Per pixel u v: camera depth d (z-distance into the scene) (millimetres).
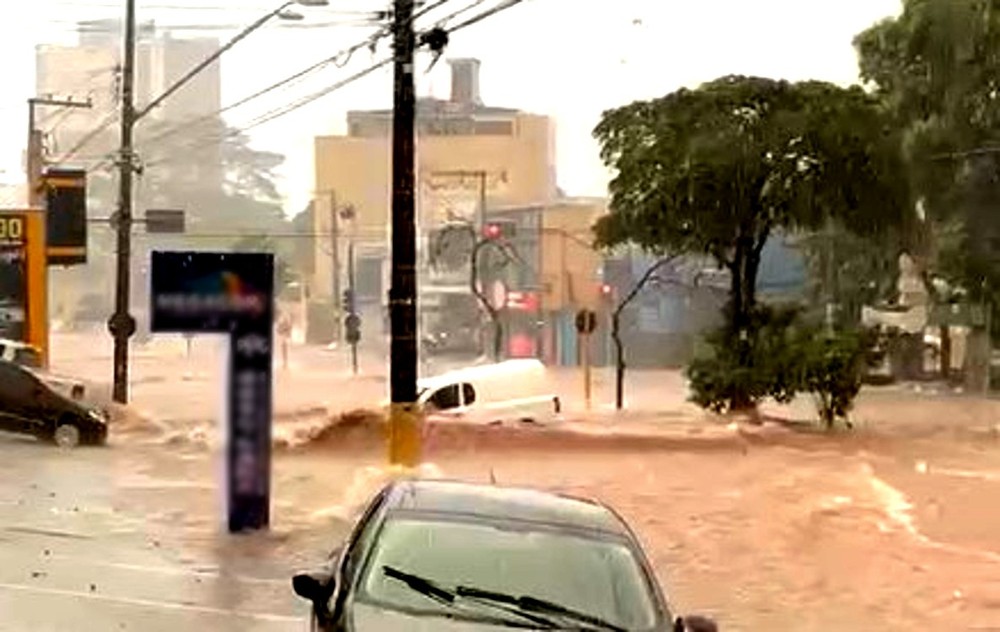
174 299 19281
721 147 39000
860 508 23234
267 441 20094
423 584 8453
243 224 145875
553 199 105625
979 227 56094
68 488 24359
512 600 8367
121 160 44469
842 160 39031
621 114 40688
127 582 15953
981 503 23953
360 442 31844
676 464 29594
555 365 88688
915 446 34562
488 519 9242
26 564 16859
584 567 8781
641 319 86375
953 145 55469
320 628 8250
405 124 25281
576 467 28797
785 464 30031
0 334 50375
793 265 77500
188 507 22156
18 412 32062
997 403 55375
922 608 15688
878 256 64062
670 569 17891
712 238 39906
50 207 56125
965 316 62844
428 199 104438
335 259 106188
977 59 54906
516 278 91875
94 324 134375
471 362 84938
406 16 24906
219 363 22469
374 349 100500
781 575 17516
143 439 33812
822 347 38656
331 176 116062
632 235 40469
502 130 110375
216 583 16078
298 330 114938
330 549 18578
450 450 31406
